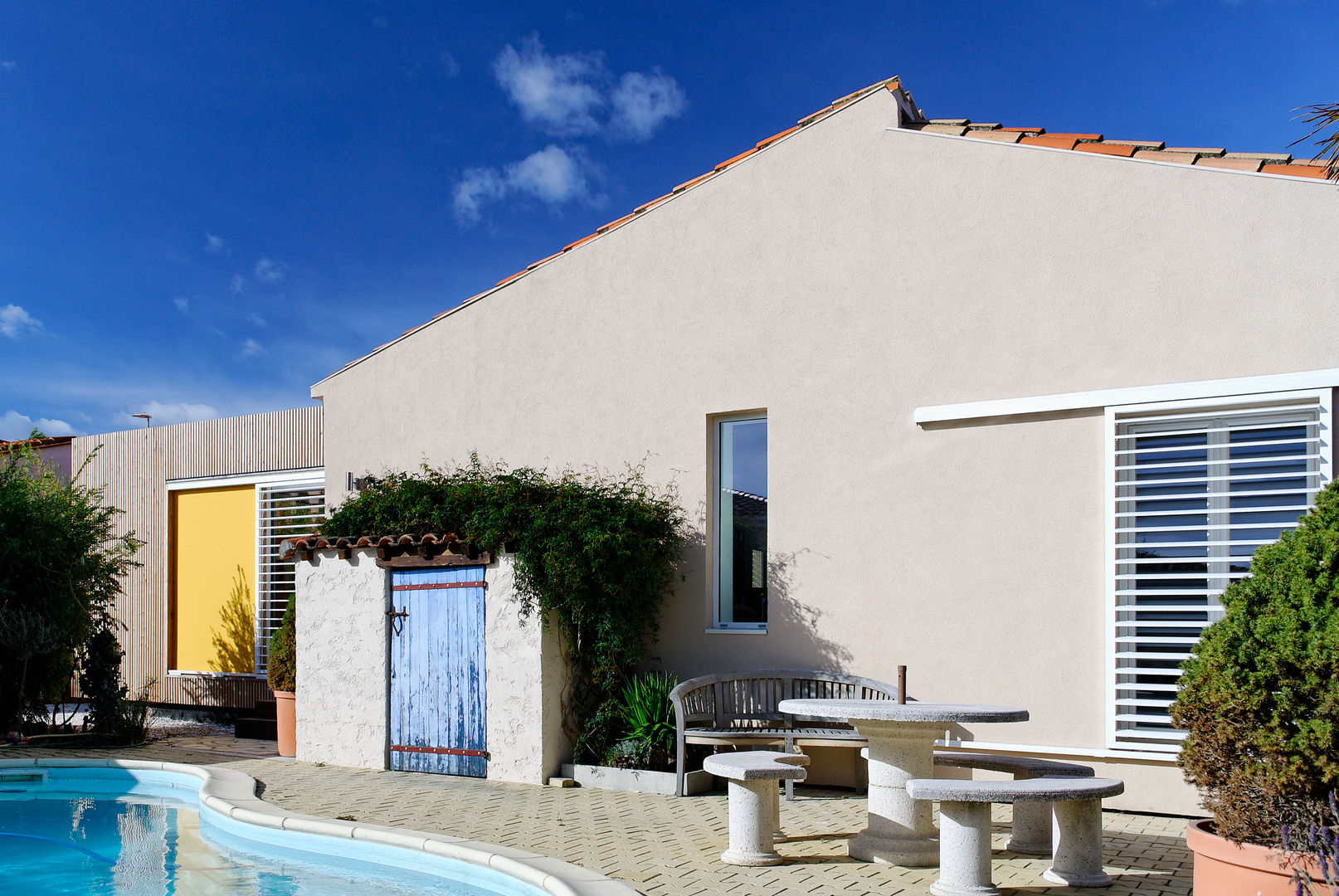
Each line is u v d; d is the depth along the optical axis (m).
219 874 7.06
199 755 11.97
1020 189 8.95
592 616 9.76
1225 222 8.00
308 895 6.44
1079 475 8.48
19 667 13.09
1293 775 4.85
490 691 9.95
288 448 14.59
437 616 10.41
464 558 10.20
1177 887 6.06
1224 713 5.12
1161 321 8.21
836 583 9.55
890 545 9.31
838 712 6.63
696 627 10.34
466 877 6.77
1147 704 7.96
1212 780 5.29
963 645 8.88
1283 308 7.73
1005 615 8.71
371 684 10.80
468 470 12.09
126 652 15.88
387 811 8.30
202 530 15.55
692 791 9.04
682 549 10.49
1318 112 6.53
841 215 9.87
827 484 9.70
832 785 9.51
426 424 12.57
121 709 13.42
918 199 9.45
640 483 10.84
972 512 8.94
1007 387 8.86
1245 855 5.00
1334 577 4.98
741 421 10.53
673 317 10.82
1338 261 7.55
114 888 6.68
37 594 13.23
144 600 15.90
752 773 6.52
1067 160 8.73
